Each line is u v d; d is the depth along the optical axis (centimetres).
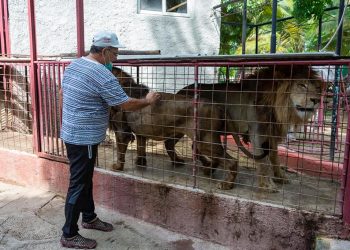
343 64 281
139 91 428
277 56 292
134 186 396
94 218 375
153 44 777
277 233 314
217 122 388
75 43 707
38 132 479
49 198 457
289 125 366
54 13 677
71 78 318
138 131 428
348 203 284
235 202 332
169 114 399
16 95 628
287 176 424
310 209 306
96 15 715
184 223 365
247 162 454
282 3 1350
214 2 827
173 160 465
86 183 336
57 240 358
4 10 630
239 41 1580
